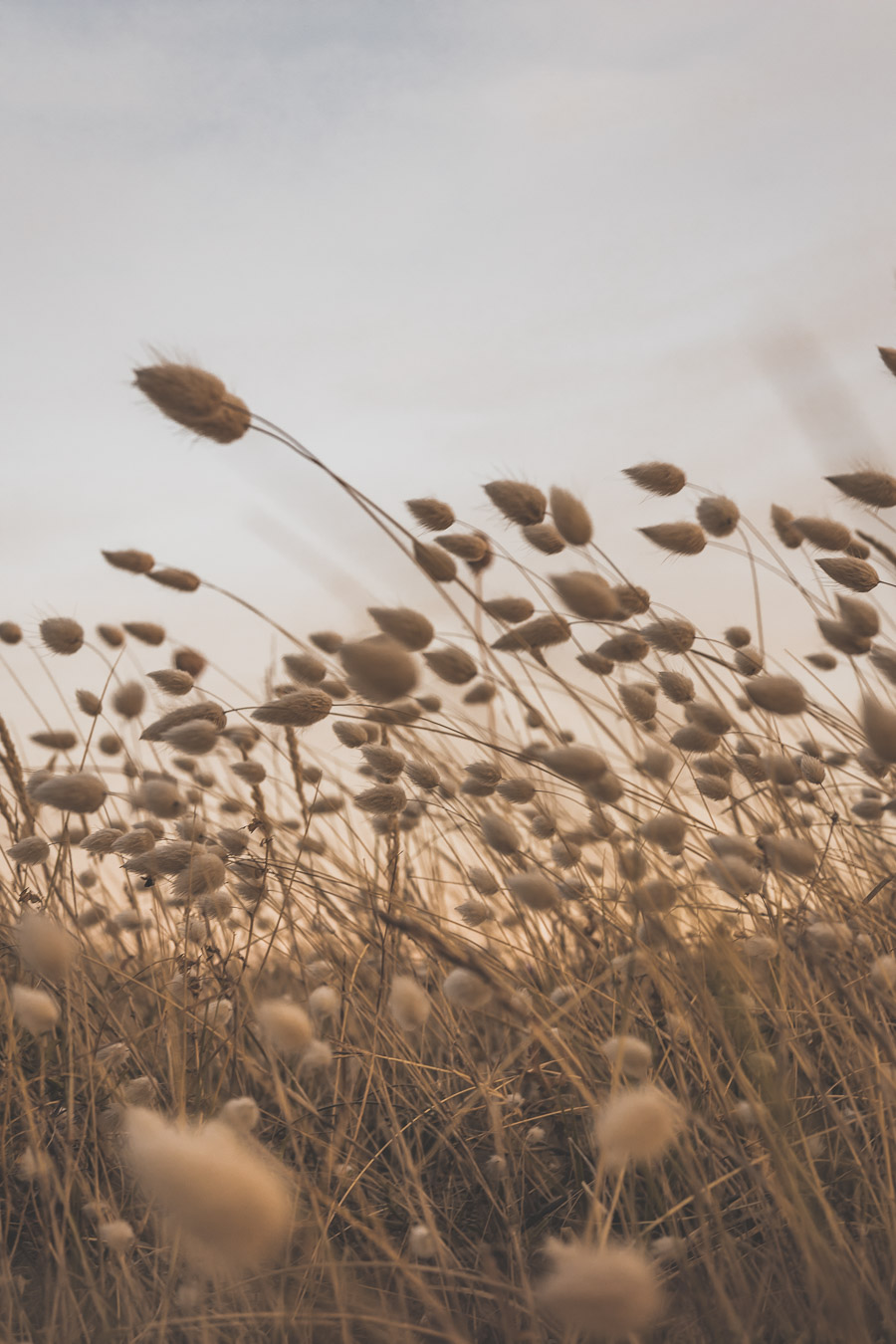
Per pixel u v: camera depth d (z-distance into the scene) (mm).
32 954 465
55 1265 575
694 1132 541
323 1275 534
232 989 621
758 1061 552
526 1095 641
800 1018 588
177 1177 252
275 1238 263
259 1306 533
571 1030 600
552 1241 310
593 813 594
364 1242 564
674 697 634
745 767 627
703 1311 495
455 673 612
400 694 469
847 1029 534
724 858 543
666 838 546
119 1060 591
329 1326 522
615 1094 498
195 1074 624
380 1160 612
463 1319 521
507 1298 515
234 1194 255
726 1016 579
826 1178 564
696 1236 528
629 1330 273
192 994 624
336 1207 522
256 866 631
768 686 544
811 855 533
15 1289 550
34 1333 531
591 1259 276
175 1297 530
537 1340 491
